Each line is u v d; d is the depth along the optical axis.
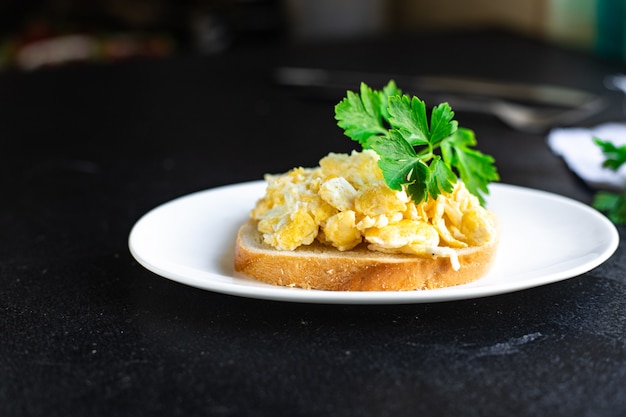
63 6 1.58
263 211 0.47
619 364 0.38
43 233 0.55
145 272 0.48
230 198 0.53
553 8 1.27
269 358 0.39
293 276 0.43
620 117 0.78
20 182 0.66
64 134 0.78
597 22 1.15
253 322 0.42
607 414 0.35
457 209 0.45
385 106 0.49
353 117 0.48
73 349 0.40
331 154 0.46
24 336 0.41
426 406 0.35
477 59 1.02
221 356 0.39
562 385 0.36
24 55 1.27
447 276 0.43
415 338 0.40
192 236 0.49
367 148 0.46
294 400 0.36
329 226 0.43
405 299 0.39
